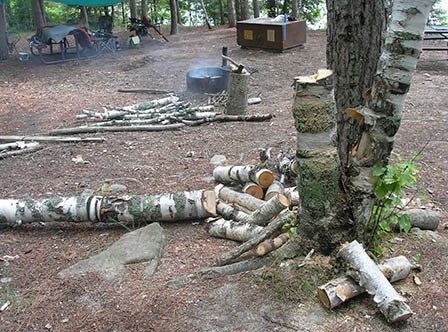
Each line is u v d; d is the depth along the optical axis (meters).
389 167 3.00
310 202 3.03
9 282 3.38
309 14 19.47
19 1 19.94
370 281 2.79
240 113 7.41
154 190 4.85
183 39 15.95
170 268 3.44
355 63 3.48
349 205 3.04
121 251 3.56
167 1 22.03
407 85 2.81
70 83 10.42
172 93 9.08
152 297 3.08
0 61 13.10
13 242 3.96
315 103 2.87
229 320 2.85
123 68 11.73
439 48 11.09
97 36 14.13
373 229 3.23
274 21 13.00
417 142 6.08
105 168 5.59
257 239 3.30
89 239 3.97
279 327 2.77
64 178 5.34
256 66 11.35
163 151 6.13
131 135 6.84
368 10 3.42
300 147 2.99
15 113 8.18
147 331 2.82
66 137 6.70
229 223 3.83
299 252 3.16
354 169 3.01
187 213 4.05
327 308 2.86
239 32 13.35
